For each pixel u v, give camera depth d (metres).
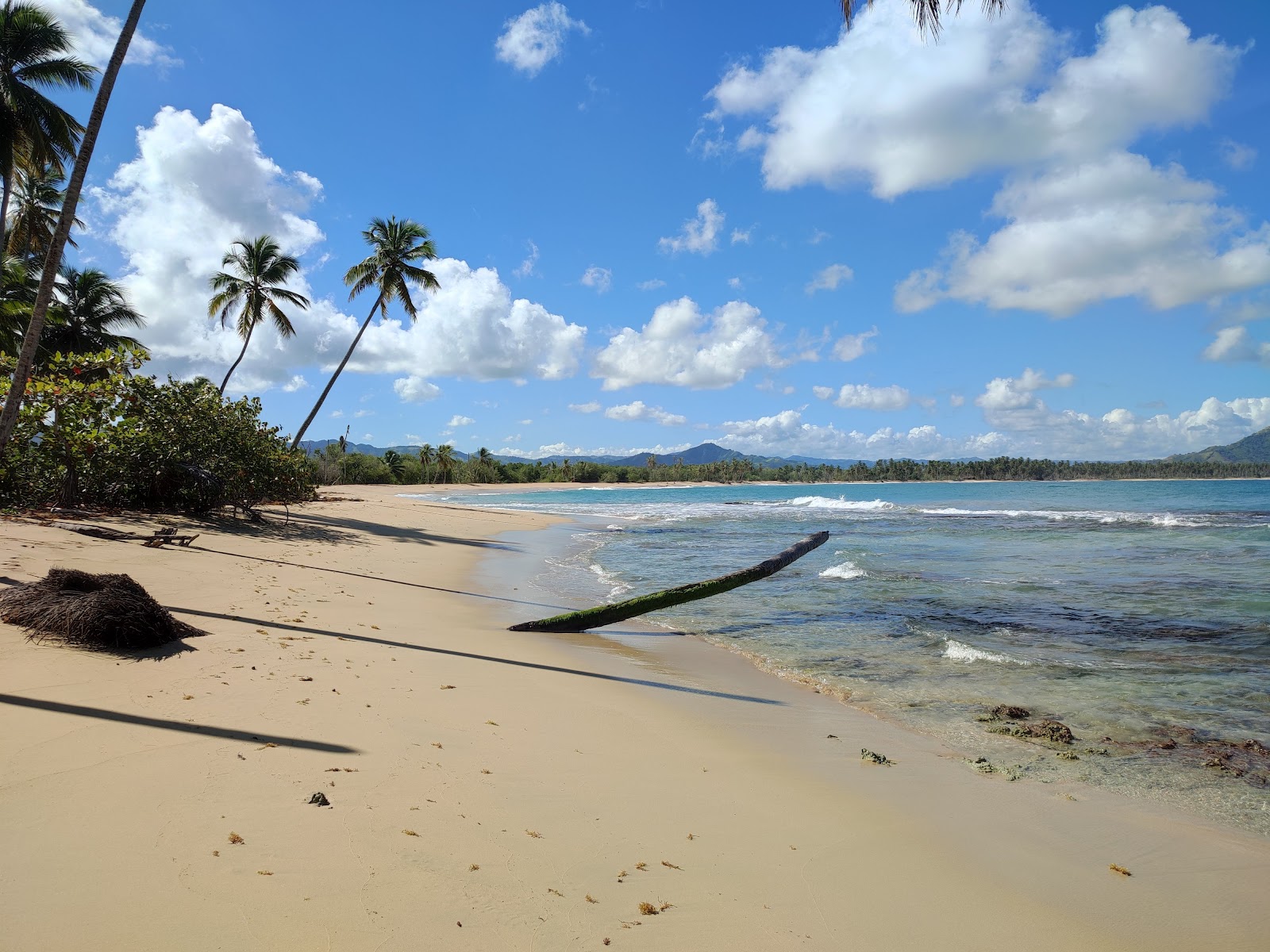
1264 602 11.65
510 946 2.46
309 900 2.58
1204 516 34.88
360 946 2.35
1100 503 54.12
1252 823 4.20
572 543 22.20
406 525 24.52
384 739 4.39
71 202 11.69
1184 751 5.37
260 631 6.93
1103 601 11.92
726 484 151.88
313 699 4.98
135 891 2.50
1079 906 3.21
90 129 11.82
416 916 2.57
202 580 9.24
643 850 3.38
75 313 31.62
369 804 3.44
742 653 8.59
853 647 8.90
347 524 21.94
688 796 4.15
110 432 15.01
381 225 34.38
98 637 5.44
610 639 9.32
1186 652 8.52
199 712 4.41
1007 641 9.16
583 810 3.76
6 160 20.03
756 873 3.26
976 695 6.86
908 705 6.54
